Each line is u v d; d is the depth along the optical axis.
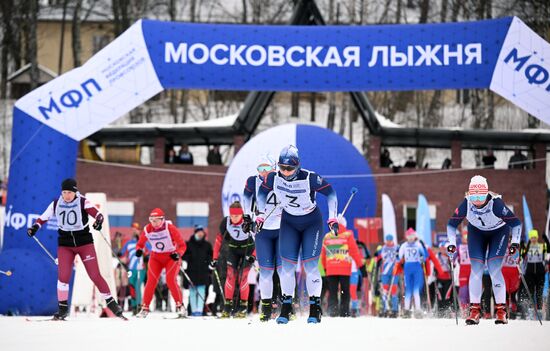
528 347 14.39
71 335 16.72
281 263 22.80
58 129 35.16
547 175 95.62
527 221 54.38
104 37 129.75
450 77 35.97
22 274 33.03
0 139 112.56
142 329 18.56
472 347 14.34
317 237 21.59
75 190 24.31
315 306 21.73
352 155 54.25
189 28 36.81
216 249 29.88
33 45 113.62
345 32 36.81
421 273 36.88
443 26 36.31
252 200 25.44
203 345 14.57
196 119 120.06
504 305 23.27
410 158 73.62
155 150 72.44
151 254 29.58
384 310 39.53
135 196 71.56
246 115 69.50
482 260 23.27
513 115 113.81
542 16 107.25
